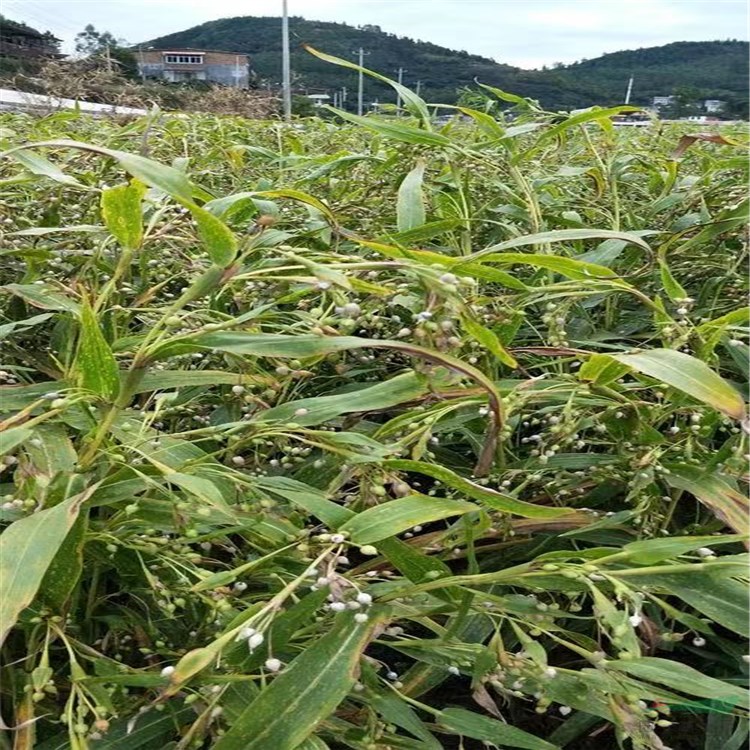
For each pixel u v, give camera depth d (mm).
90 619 1192
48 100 6211
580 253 2162
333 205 2312
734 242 2273
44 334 1807
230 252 1062
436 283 1029
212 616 1094
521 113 3182
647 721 1049
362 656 1095
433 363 1053
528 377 1636
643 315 2102
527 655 1080
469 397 1246
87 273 1705
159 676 937
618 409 1438
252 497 1170
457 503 1007
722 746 1235
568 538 1450
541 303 1935
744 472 1279
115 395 1071
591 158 3189
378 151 2840
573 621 1426
